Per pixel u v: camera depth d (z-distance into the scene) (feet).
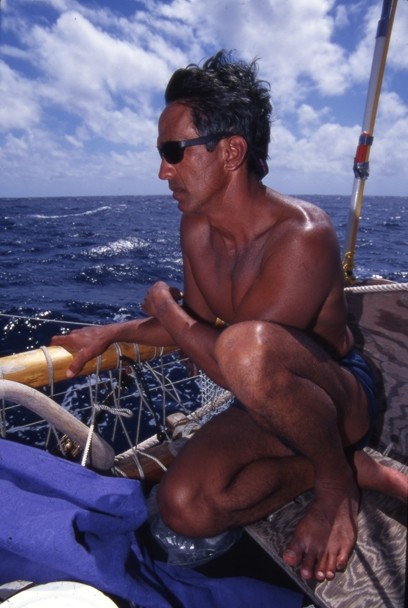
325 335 4.88
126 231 118.73
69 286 50.93
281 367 3.84
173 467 4.76
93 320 37.70
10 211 208.03
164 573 4.39
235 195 4.42
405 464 6.06
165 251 80.12
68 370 5.53
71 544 3.53
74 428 5.13
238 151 4.23
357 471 4.98
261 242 4.53
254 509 4.76
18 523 3.56
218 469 4.58
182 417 7.73
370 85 6.74
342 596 4.25
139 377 6.28
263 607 4.50
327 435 4.17
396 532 4.82
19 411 16.87
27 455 4.46
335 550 4.35
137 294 47.14
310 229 4.21
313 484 5.04
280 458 4.94
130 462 6.43
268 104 4.41
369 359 6.48
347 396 4.56
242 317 4.42
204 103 4.07
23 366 5.24
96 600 3.36
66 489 4.33
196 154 4.22
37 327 29.22
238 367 3.83
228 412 5.20
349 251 7.08
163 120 4.30
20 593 3.35
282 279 4.20
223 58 4.29
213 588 4.44
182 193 4.51
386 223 162.61
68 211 217.77
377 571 4.44
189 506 4.56
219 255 5.11
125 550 4.04
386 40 6.46
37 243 90.99
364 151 6.77
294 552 4.41
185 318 4.99
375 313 6.41
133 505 4.43
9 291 47.42
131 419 17.48
